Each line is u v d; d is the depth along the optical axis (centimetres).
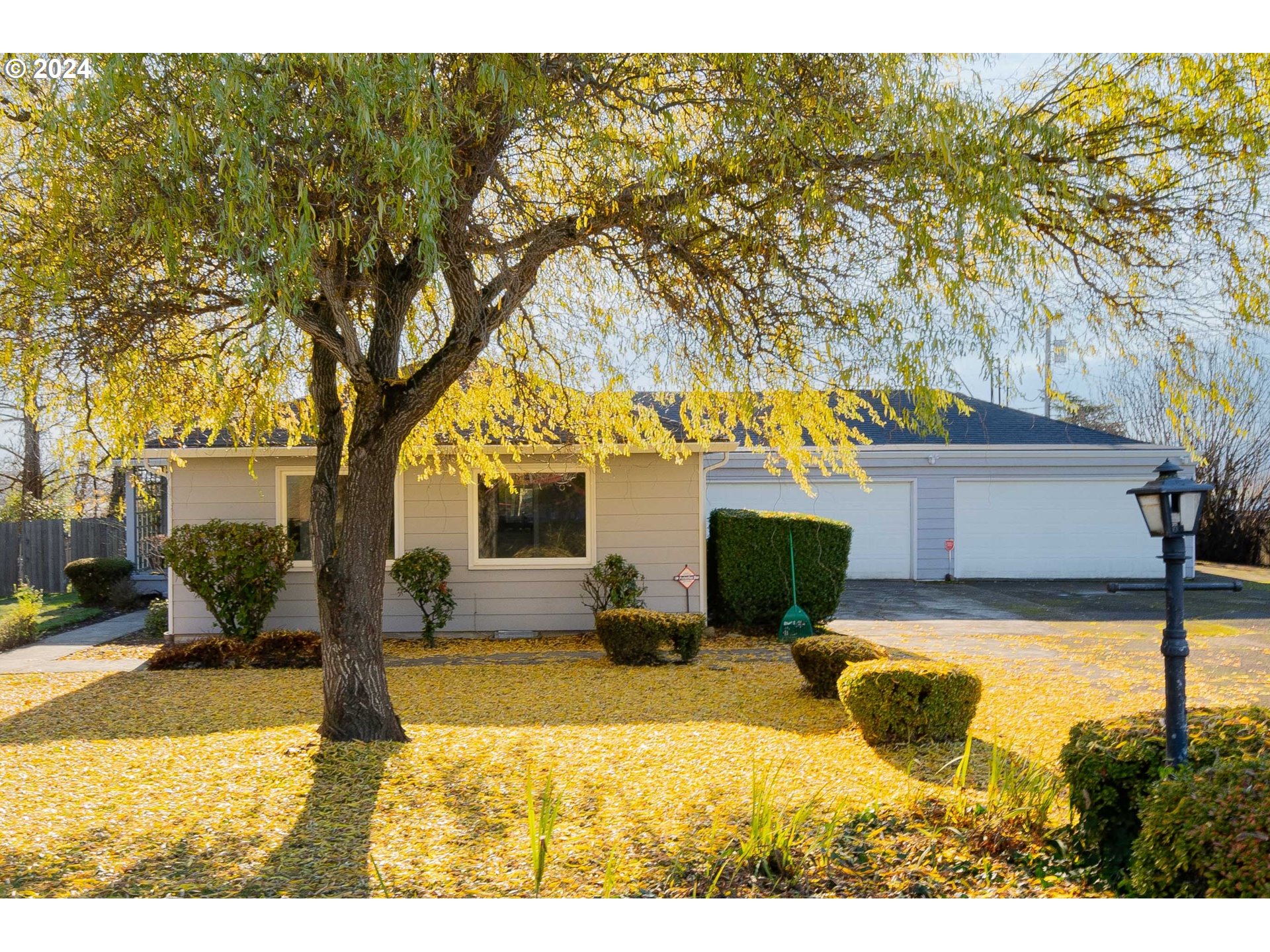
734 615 1275
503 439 1066
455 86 554
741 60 559
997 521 1941
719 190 584
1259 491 2336
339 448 692
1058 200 564
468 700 812
